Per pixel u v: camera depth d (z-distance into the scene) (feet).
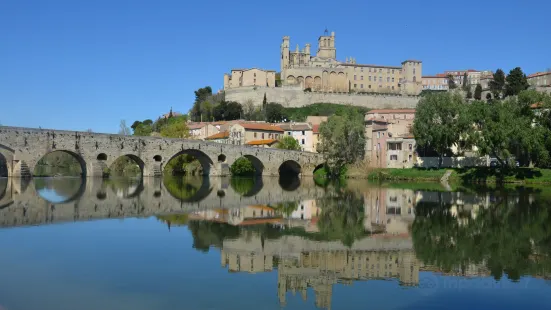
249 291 76.23
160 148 377.09
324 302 71.41
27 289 76.38
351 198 235.20
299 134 609.83
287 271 89.30
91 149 334.85
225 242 115.34
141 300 71.41
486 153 347.97
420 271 89.76
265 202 212.43
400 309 68.95
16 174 298.76
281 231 132.46
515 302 72.38
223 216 161.38
